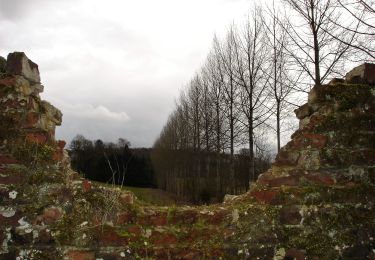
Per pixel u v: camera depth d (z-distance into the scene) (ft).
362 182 11.94
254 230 11.38
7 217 10.51
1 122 10.94
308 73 35.70
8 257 10.36
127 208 11.43
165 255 11.00
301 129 12.37
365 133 12.19
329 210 11.53
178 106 114.42
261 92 53.83
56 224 10.73
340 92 12.32
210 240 11.28
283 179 11.93
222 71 65.57
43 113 11.85
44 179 10.93
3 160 10.78
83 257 10.67
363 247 11.37
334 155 11.94
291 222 11.46
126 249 10.90
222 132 67.62
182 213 11.60
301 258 11.17
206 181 79.82
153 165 121.60
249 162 56.03
